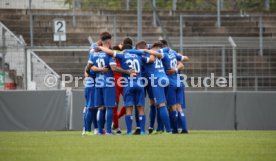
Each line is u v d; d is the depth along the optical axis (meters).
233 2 93.94
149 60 49.12
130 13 87.50
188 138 43.25
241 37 83.06
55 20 77.25
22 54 71.69
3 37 75.00
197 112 65.12
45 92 63.69
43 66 72.00
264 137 45.19
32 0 85.88
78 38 82.62
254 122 65.69
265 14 91.50
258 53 78.44
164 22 87.38
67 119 63.97
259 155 31.91
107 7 88.62
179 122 52.12
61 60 75.94
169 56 50.50
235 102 65.62
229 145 37.47
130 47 49.03
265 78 75.06
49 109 63.69
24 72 70.19
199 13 89.62
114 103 48.53
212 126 65.31
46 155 31.95
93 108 49.66
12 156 31.58
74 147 36.19
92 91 49.41
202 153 32.88
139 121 49.53
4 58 71.06
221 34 87.38
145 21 86.06
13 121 63.47
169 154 32.41
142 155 31.92
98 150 34.41
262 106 65.75
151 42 81.06
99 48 48.03
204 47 77.12
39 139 43.12
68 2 86.75
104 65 47.97
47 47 72.44
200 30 87.50
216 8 92.94
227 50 77.31
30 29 77.75
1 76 70.88
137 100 49.03
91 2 88.25
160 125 51.91
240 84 74.81
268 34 89.12
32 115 63.66
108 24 85.12
